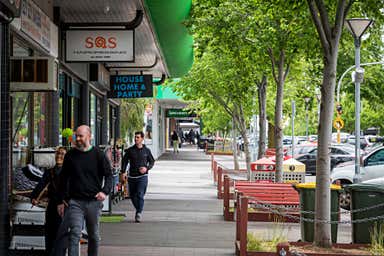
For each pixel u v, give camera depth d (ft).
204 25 66.90
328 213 40.47
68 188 34.30
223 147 236.63
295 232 51.08
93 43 54.24
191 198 78.18
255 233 45.42
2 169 35.60
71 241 32.50
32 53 47.50
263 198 56.75
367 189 41.34
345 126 244.83
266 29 64.80
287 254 28.60
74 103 72.13
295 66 82.33
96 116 89.40
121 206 67.72
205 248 42.75
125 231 50.06
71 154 33.45
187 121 426.92
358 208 41.73
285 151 143.23
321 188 40.37
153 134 196.34
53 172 35.65
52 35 51.01
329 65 40.50
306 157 138.82
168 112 266.36
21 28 40.93
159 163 169.89
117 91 90.02
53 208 35.68
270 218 56.49
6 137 35.99
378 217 38.50
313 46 60.39
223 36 68.08
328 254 38.04
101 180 33.63
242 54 69.82
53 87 40.68
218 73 94.27
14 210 36.37
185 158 201.26
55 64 41.09
